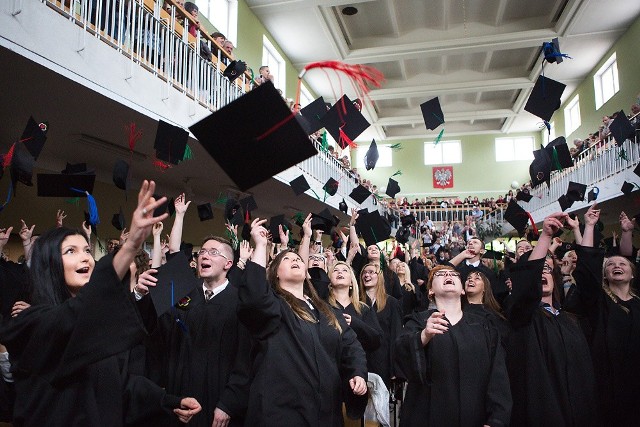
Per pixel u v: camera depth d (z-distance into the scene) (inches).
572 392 111.8
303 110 146.2
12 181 134.4
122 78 192.5
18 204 252.8
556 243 188.7
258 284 93.3
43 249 70.4
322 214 186.5
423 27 641.0
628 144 371.2
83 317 58.6
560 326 118.0
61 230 73.1
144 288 94.0
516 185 868.0
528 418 110.3
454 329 106.3
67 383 63.4
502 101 853.8
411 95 757.9
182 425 101.6
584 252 123.4
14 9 145.9
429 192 963.3
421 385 104.8
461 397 99.8
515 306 111.0
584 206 453.7
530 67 721.6
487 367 102.6
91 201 102.7
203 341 110.0
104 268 60.2
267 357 94.6
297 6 546.3
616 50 611.2
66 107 195.0
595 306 127.3
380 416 115.4
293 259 110.3
